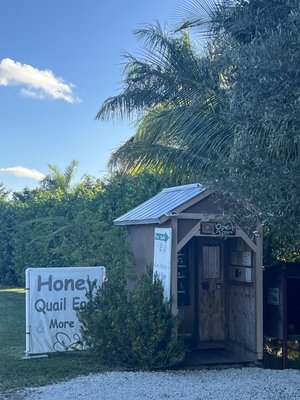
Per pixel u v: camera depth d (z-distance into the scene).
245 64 6.06
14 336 12.23
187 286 11.29
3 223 24.58
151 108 12.62
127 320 9.20
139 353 9.05
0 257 24.64
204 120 10.80
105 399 7.22
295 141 5.75
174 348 9.08
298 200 5.64
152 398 7.26
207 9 10.65
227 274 11.27
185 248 11.34
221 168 7.62
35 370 9.05
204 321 11.17
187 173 11.66
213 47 9.84
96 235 14.04
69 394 7.48
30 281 10.18
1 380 8.41
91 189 18.77
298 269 10.09
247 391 7.63
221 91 10.24
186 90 11.73
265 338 10.78
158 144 11.99
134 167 13.14
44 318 10.16
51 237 16.81
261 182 5.82
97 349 9.48
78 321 10.27
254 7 7.73
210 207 9.44
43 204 20.42
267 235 10.45
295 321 10.42
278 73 5.74
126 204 14.23
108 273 10.98
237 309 10.72
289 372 9.05
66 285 10.33
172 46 12.01
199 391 7.62
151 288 9.30
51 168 29.41
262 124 5.88
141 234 10.77
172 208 9.34
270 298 10.42
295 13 6.09
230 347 10.89
